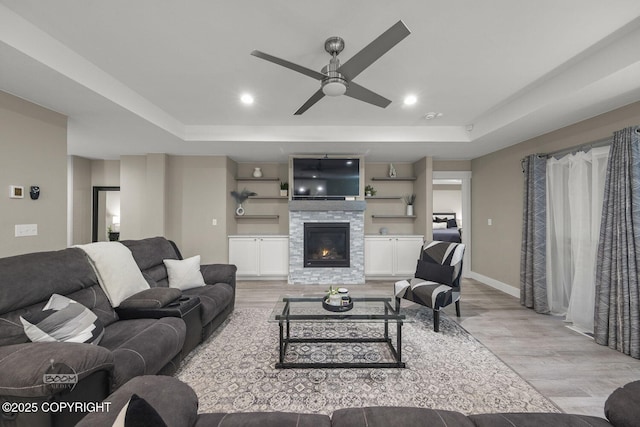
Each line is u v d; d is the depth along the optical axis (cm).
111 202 539
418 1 161
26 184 252
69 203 497
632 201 237
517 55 217
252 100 304
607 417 109
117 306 207
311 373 211
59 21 179
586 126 297
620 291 243
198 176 491
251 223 552
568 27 183
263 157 509
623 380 202
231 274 321
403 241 507
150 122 313
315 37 194
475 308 356
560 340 266
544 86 262
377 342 261
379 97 213
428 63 228
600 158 275
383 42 148
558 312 335
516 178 407
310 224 492
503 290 432
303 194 487
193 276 290
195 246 491
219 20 177
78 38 197
